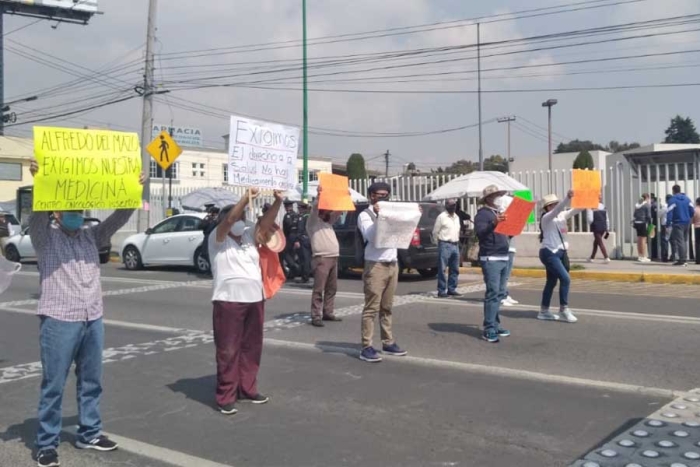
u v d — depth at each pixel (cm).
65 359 487
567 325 991
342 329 1012
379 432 559
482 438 539
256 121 614
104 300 1377
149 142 2422
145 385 719
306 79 2384
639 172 1866
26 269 2152
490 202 893
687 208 1678
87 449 527
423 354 833
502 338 912
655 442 511
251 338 636
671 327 959
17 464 506
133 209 513
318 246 1035
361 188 2291
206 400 661
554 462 487
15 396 691
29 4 4134
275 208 629
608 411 597
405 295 1349
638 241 1773
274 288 645
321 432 562
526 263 1805
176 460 506
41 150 464
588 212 1878
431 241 1573
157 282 1680
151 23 2391
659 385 674
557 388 673
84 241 500
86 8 4322
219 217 624
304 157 2397
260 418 601
